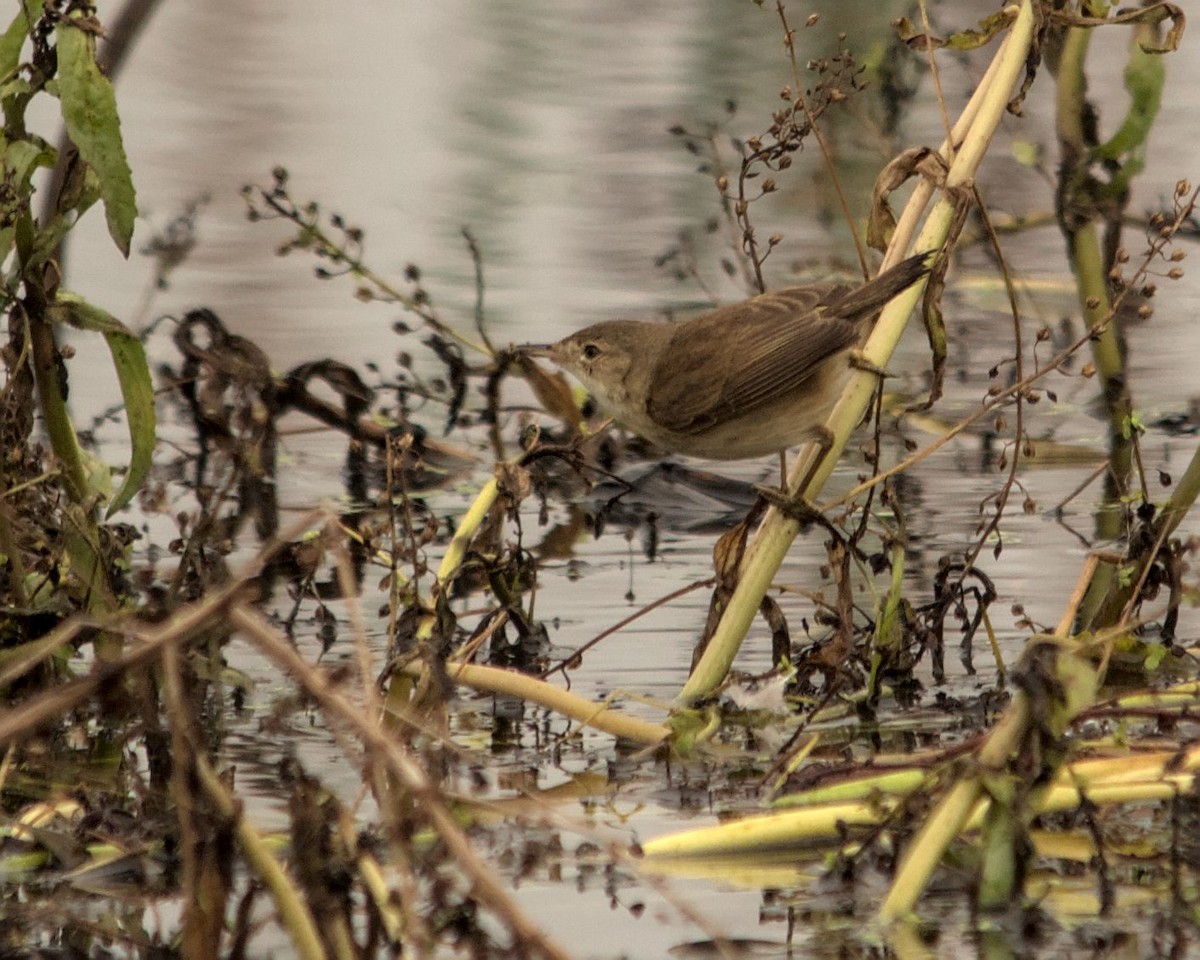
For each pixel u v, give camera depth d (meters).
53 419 9.29
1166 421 14.27
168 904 7.12
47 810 8.00
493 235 18.72
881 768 8.05
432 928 6.34
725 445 10.06
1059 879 7.11
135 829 7.61
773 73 23.09
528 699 9.05
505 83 23.78
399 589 10.29
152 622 6.72
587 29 26.52
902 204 18.41
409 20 27.50
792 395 9.60
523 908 6.92
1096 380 15.33
